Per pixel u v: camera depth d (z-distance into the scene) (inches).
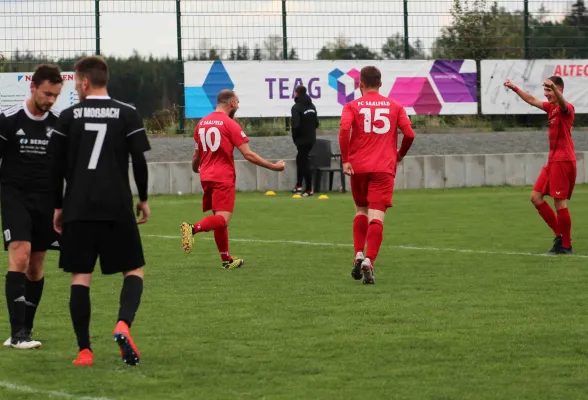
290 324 661.9
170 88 2247.8
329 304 740.7
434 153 2228.1
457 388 489.4
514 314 694.5
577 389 486.9
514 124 2357.3
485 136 2301.9
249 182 2048.5
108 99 546.0
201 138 951.6
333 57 2199.8
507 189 2065.7
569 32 2329.0
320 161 2030.0
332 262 986.1
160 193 1998.0
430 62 2240.4
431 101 2250.2
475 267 938.7
